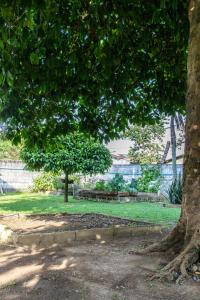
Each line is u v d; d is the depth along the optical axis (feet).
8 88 18.07
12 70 16.96
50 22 17.15
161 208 31.76
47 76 19.17
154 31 19.43
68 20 17.78
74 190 47.16
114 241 15.78
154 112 23.57
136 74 21.42
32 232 16.88
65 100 21.44
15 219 21.58
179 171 53.36
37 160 34.35
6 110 19.61
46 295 9.08
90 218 22.30
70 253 13.28
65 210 28.27
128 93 22.26
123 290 9.58
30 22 14.02
